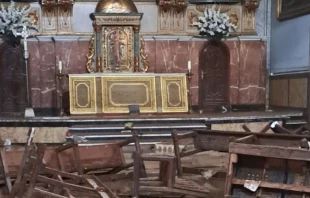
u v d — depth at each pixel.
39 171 5.55
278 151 5.18
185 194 6.30
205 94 14.71
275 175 5.38
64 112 13.41
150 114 12.80
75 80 12.88
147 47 14.30
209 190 6.56
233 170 5.53
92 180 6.13
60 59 13.93
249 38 14.80
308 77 12.61
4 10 13.34
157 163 8.84
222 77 14.82
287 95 13.84
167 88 13.34
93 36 13.98
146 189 6.14
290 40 13.72
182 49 14.47
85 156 7.09
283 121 12.24
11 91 13.95
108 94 12.91
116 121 11.44
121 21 13.77
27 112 12.23
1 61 13.83
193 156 9.56
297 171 5.25
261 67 14.95
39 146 5.53
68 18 14.02
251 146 5.34
